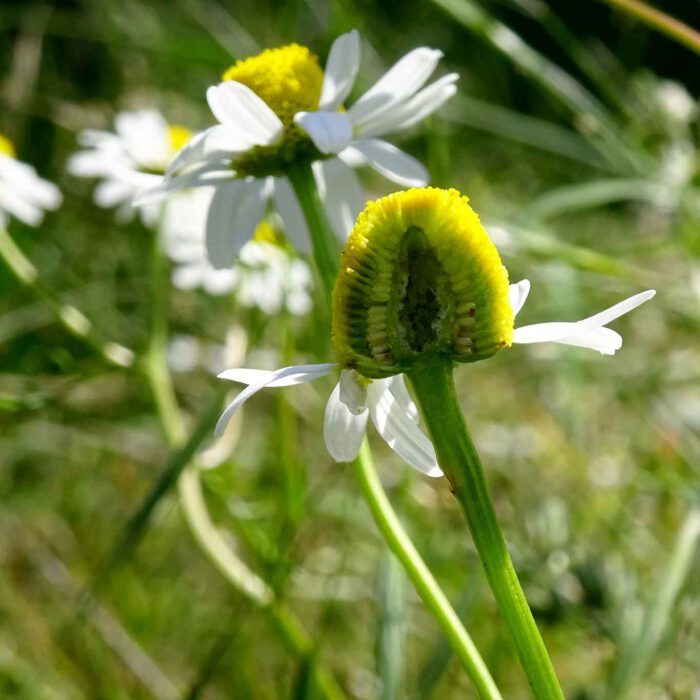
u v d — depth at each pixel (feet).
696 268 0.52
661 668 0.36
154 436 0.56
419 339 0.20
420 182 0.31
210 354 0.59
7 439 0.55
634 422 0.51
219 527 0.48
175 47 0.55
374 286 0.20
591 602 0.36
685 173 0.53
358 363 0.20
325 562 0.45
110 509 0.54
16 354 0.58
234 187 0.31
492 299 0.20
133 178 0.32
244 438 0.56
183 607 0.47
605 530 0.45
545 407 0.53
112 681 0.42
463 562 0.44
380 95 0.29
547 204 0.50
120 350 0.43
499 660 0.39
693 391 0.52
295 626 0.36
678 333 0.57
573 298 0.51
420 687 0.31
